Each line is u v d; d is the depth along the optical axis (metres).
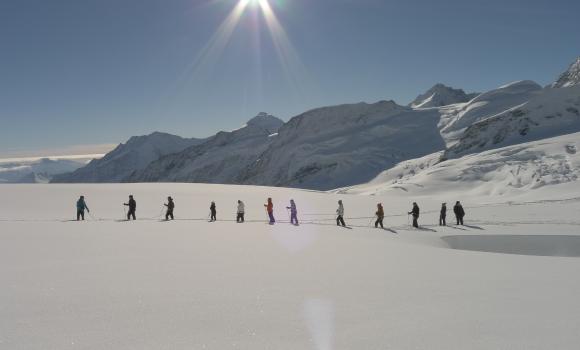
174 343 5.66
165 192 50.97
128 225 23.12
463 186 94.62
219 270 10.78
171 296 8.05
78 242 15.64
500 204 46.47
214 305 7.52
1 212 32.66
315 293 8.59
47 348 5.39
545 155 103.44
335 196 54.25
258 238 18.23
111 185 60.41
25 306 7.24
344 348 5.59
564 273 11.70
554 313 7.33
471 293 8.83
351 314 7.15
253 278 9.91
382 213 27.33
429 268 12.18
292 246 16.09
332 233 22.47
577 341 5.93
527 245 21.77
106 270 10.48
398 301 8.07
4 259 11.93
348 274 10.78
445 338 6.01
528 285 9.77
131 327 6.27
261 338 5.92
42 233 18.58
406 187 98.94
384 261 13.36
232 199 46.62
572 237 23.94
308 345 5.68
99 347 5.46
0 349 5.32
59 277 9.59
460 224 29.70
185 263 11.71
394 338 6.00
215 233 19.81
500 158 107.81
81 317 6.69
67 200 41.28
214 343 5.70
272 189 62.56
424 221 32.19
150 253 13.35
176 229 21.27
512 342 5.88
